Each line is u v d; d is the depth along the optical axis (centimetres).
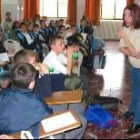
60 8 1338
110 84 577
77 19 1329
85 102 338
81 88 348
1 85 321
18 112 199
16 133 190
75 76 350
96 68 708
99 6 1326
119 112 407
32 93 212
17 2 1106
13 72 204
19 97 202
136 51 311
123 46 323
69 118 203
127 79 623
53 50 342
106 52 1005
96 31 1350
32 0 1270
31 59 262
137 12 307
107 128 351
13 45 547
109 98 421
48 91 273
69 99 267
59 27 923
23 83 202
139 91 335
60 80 321
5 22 1005
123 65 782
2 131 200
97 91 521
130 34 314
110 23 1355
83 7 1323
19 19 1134
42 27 874
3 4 1105
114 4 1357
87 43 740
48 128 191
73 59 398
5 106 202
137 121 332
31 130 192
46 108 209
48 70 296
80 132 237
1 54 436
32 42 684
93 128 349
